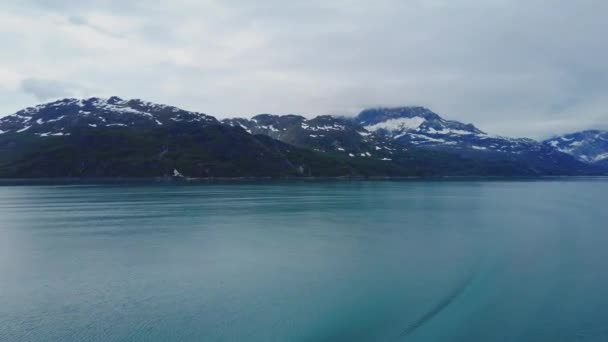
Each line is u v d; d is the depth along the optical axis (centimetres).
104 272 4734
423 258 5228
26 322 3394
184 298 3875
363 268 4788
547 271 4584
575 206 12156
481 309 3509
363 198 14588
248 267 4888
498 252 5528
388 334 3083
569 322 3238
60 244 6250
